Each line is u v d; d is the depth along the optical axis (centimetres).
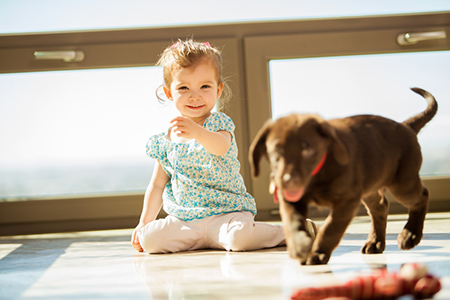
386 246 216
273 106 373
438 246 209
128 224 358
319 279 154
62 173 376
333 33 367
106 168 379
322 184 166
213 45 364
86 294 150
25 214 355
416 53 373
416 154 194
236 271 175
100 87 374
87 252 247
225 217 245
